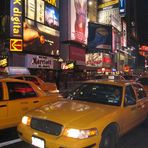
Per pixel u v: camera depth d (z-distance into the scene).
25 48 29.28
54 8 35.75
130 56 90.00
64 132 5.46
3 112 7.35
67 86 34.44
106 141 6.00
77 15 42.00
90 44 52.72
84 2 44.91
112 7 62.19
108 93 7.27
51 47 34.97
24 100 7.90
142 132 8.70
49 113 5.95
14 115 7.61
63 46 40.31
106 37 55.62
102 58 54.25
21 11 28.52
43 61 32.38
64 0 40.50
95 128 5.61
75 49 42.00
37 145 5.68
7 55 27.97
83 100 7.21
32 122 5.92
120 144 7.41
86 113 6.01
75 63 41.38
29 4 29.97
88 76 46.09
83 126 5.48
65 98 7.58
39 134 5.66
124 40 79.12
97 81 7.82
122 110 6.77
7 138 7.53
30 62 29.86
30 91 8.27
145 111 8.65
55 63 35.84
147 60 115.44
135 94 7.89
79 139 5.37
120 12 69.94
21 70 18.16
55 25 36.03
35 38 31.16
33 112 6.18
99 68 52.97
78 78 42.22
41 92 8.59
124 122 6.89
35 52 31.27
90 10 56.53
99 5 61.88
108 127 6.06
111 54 61.19
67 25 40.12
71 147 5.30
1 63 27.61
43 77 33.25
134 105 7.56
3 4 28.77
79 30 42.69
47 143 5.52
